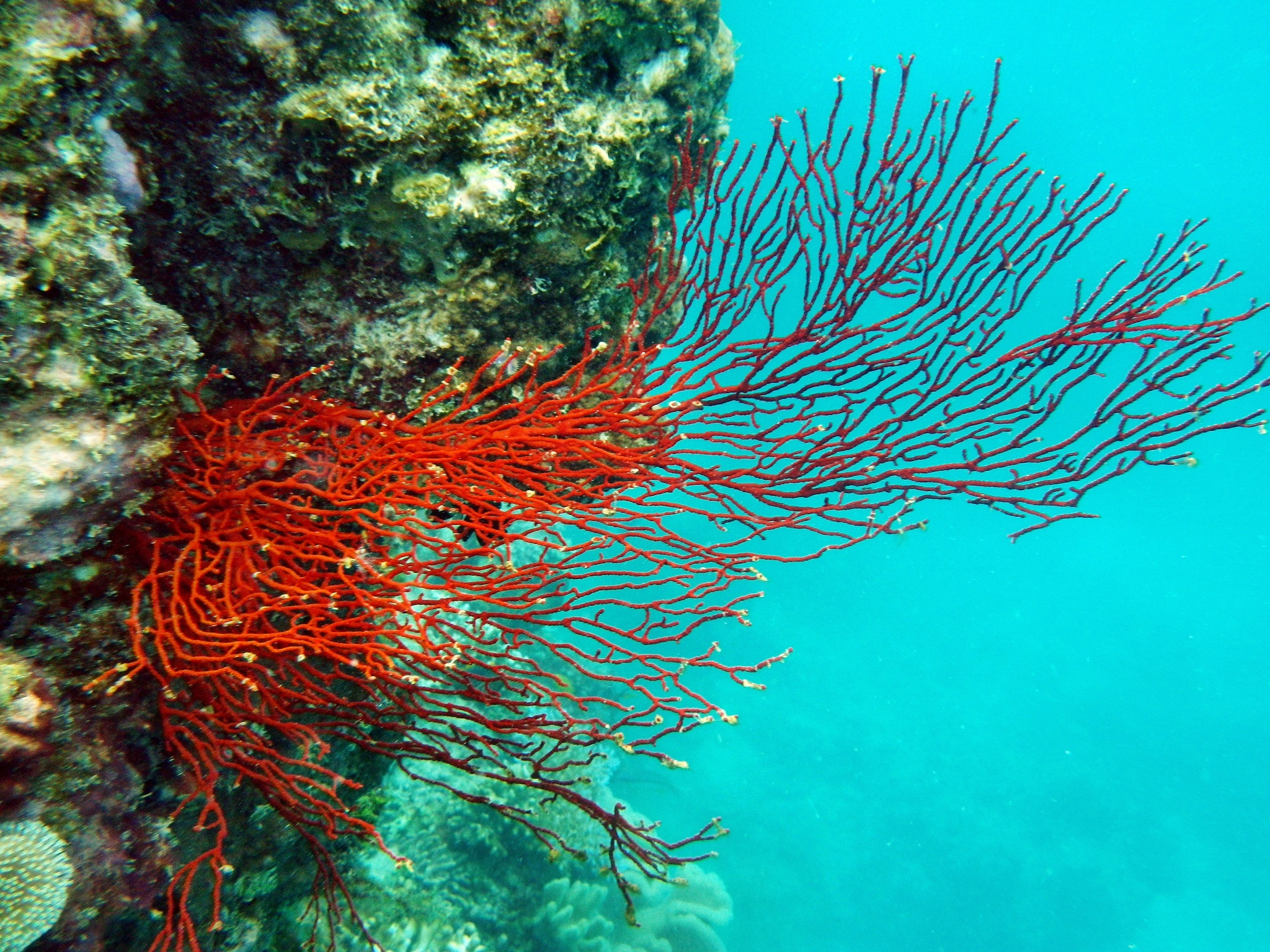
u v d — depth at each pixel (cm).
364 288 337
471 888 726
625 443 388
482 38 303
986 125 355
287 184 299
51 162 213
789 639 2841
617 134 342
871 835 2058
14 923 193
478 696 298
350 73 284
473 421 320
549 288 366
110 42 223
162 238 293
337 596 289
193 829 290
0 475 206
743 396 414
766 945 1612
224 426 279
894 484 410
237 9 265
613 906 881
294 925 427
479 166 316
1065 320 388
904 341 399
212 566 260
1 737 204
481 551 287
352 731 332
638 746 308
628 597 1802
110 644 246
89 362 221
